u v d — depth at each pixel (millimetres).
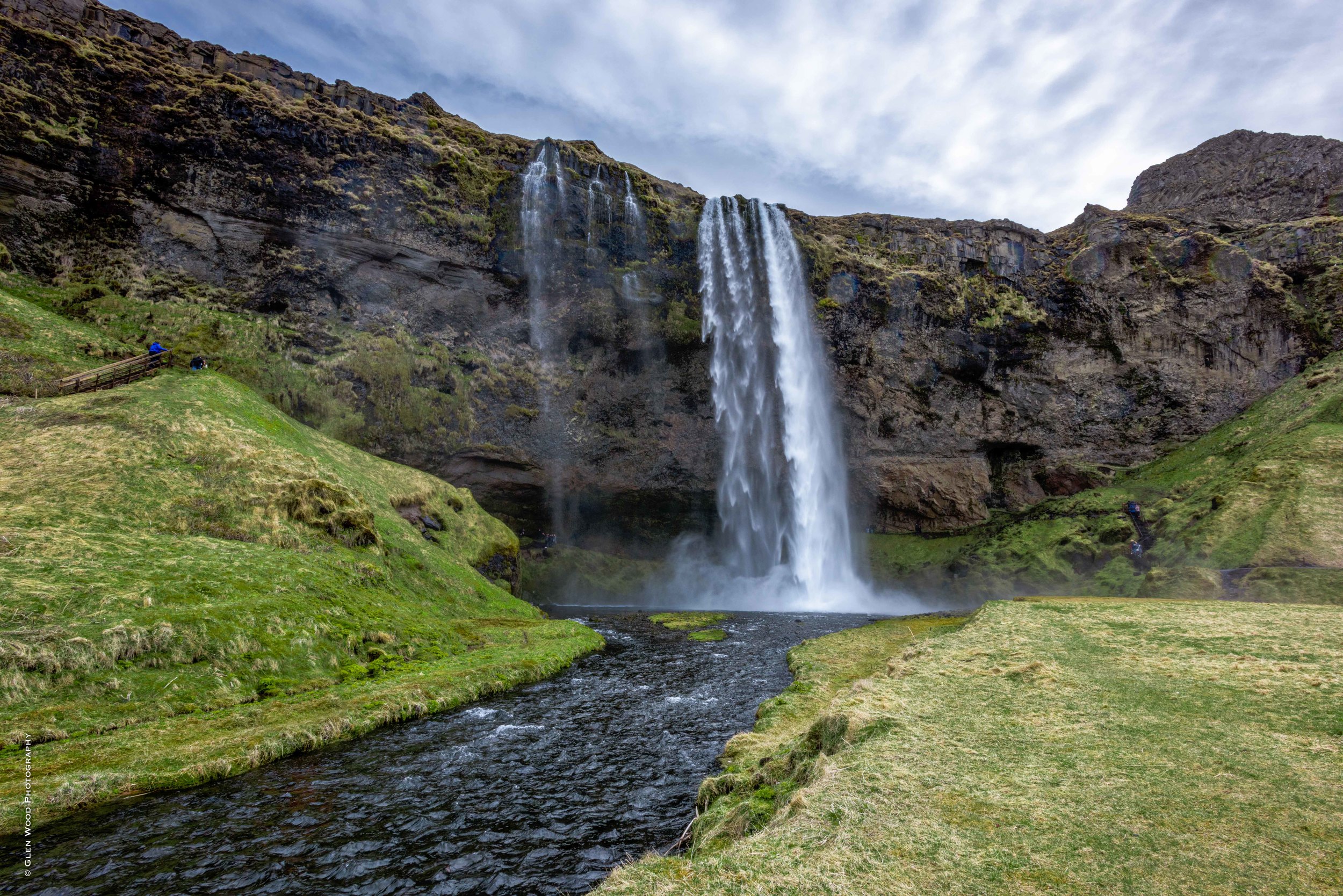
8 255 40438
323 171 48969
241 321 46000
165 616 19641
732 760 15273
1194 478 56656
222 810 12688
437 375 52906
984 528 66938
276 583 24344
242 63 51156
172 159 45031
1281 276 65062
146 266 44469
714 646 33562
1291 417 53938
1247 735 10039
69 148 41969
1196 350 64875
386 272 51938
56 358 35000
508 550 47594
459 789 14148
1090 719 11336
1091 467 66062
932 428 67688
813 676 23719
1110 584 50188
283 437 37281
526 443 57219
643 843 11672
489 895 9938
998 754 9711
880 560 68875
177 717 16781
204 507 27266
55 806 12070
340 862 10844
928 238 70625
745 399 63250
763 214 63375
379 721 18375
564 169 56938
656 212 59531
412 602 30750
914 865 6562
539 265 55281
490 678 23188
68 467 26078
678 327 59219
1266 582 34719
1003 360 67500
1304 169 76438
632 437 61500
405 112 56406
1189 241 66250
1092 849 6703
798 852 7023
